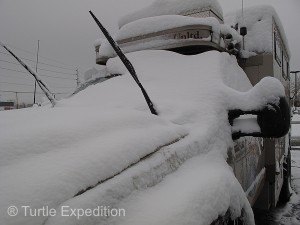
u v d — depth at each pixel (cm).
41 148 145
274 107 265
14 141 143
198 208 162
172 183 180
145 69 359
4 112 259
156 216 143
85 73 478
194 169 208
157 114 267
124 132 186
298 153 1316
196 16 412
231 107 285
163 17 392
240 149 319
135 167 163
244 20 480
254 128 280
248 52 461
